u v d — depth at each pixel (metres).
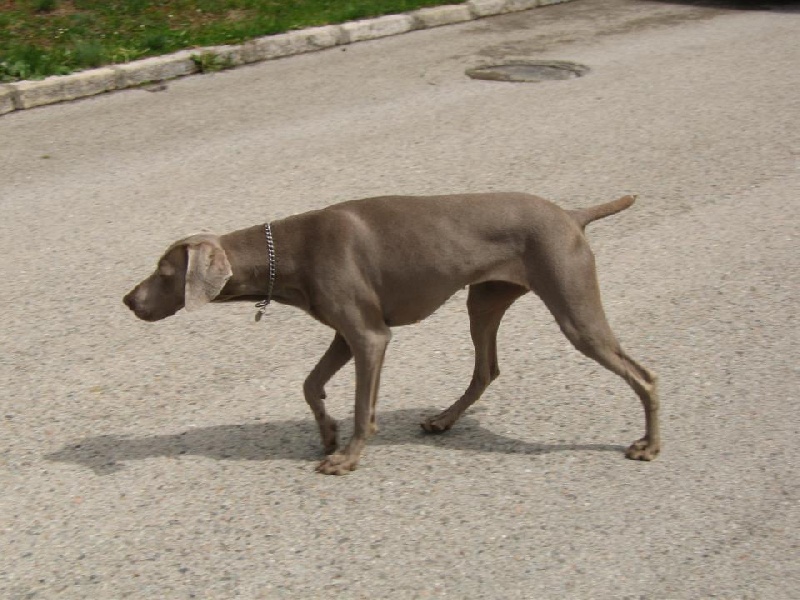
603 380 3.70
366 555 2.88
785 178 5.22
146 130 5.91
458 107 6.25
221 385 3.70
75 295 4.26
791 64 6.98
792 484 3.14
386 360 3.86
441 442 3.38
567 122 5.96
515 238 3.17
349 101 6.39
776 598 2.73
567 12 8.57
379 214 3.16
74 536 2.97
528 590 2.75
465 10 8.28
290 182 5.21
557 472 3.21
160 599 2.75
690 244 4.61
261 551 2.90
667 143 5.64
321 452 3.33
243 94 6.54
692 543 2.91
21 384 3.70
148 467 3.26
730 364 3.77
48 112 6.23
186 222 4.81
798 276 4.34
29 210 4.96
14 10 7.24
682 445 3.33
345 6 8.00
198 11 7.65
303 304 3.21
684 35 7.79
